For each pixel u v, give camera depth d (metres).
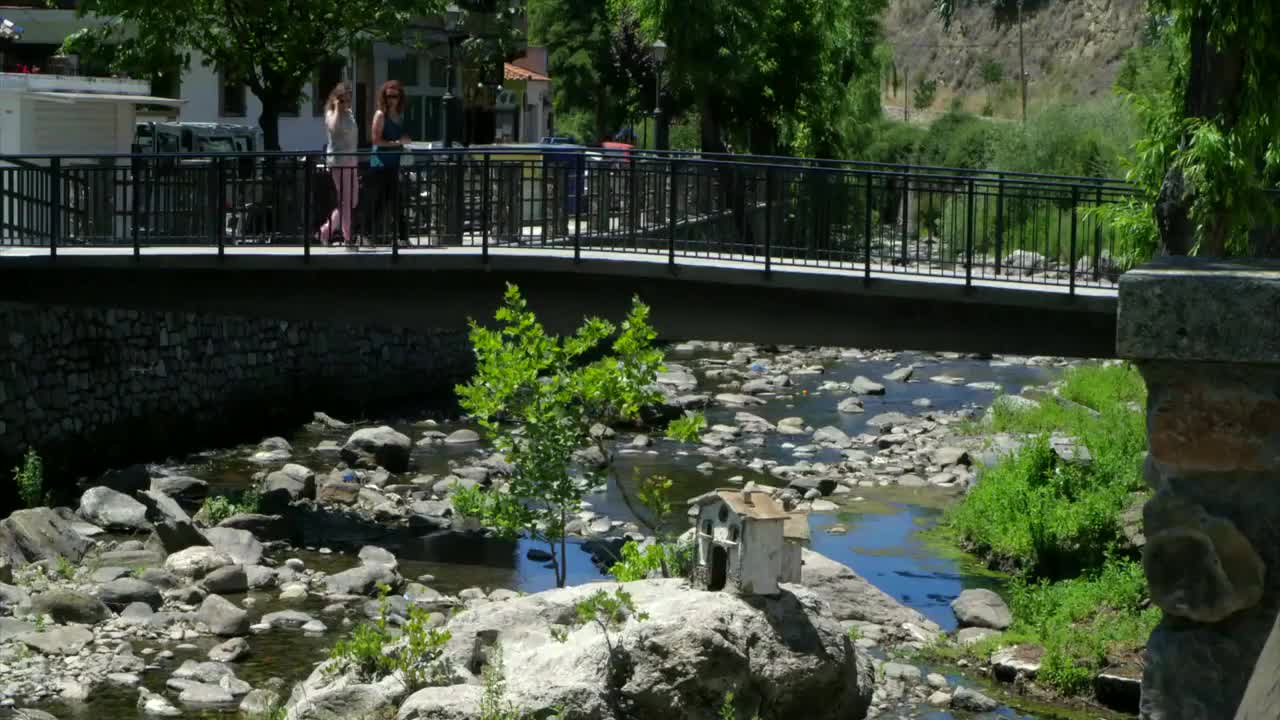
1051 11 123.62
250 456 23.78
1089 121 59.75
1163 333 3.43
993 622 14.70
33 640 13.08
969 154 68.69
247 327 26.78
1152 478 3.68
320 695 9.86
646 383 13.33
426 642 10.34
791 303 17.80
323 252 18.70
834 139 49.28
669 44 37.75
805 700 10.38
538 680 9.70
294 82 27.84
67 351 21.97
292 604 15.20
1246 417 3.48
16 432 20.73
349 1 27.48
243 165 19.23
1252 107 13.23
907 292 17.05
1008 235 18.27
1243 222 13.36
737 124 43.34
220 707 11.88
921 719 11.91
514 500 13.23
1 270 19.66
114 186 19.47
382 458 22.88
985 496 18.98
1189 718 3.57
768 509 10.64
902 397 32.31
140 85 29.69
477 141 34.81
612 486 21.92
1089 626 13.77
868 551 18.22
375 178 18.80
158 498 18.70
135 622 14.00
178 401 24.73
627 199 18.45
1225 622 3.55
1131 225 15.68
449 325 18.92
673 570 11.68
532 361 13.16
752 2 38.06
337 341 29.45
